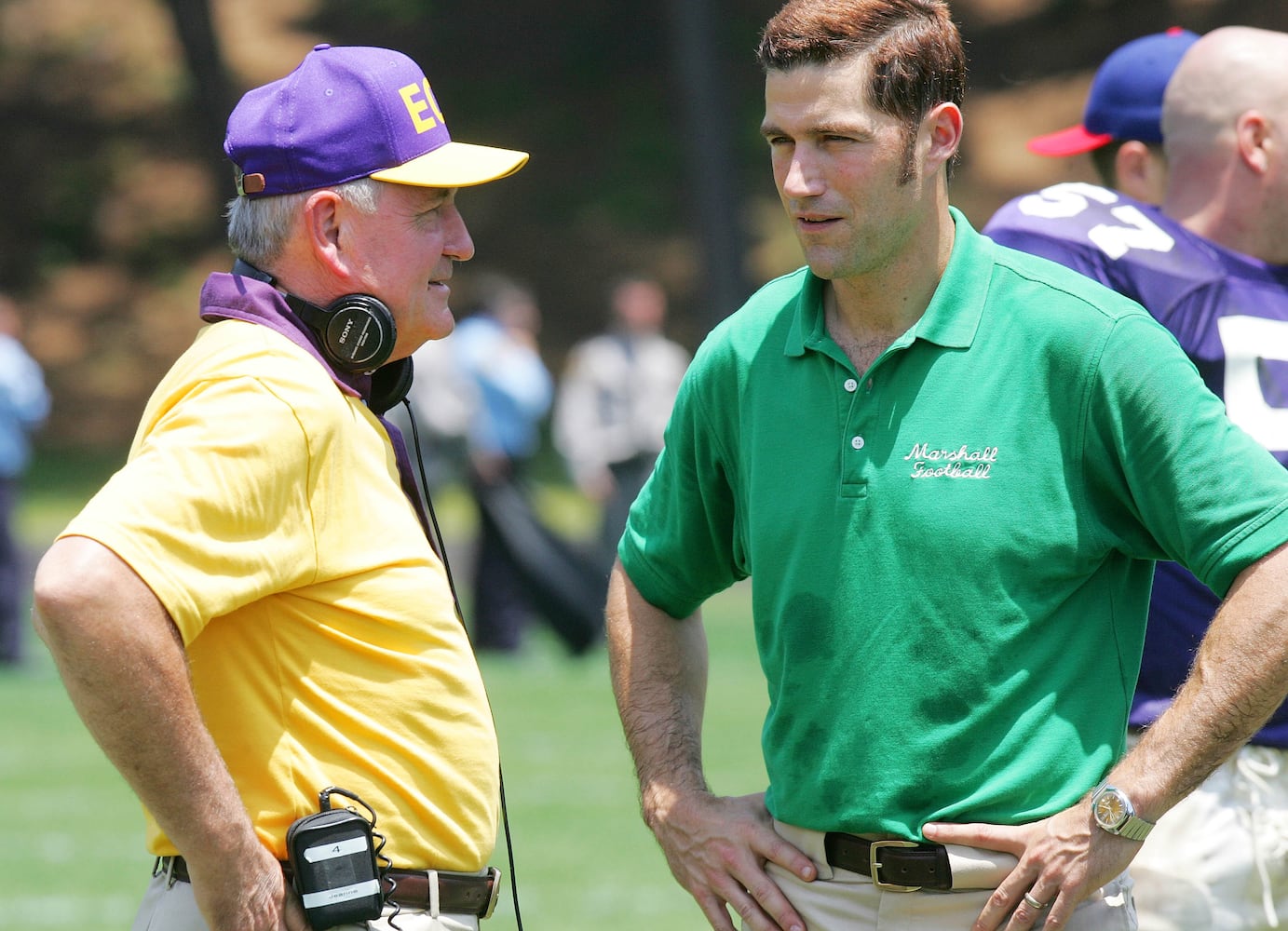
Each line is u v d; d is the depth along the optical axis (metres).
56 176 104.75
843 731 9.82
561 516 70.44
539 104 109.12
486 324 43.12
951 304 9.75
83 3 106.31
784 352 10.23
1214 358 12.91
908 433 9.71
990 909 9.52
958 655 9.58
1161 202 14.89
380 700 9.56
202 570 8.84
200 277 102.62
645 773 11.02
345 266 9.88
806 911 10.14
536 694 36.84
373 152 9.84
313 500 9.34
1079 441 9.58
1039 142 15.88
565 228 105.44
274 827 9.43
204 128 81.50
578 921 20.16
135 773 8.76
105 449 95.31
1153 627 12.69
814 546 9.90
